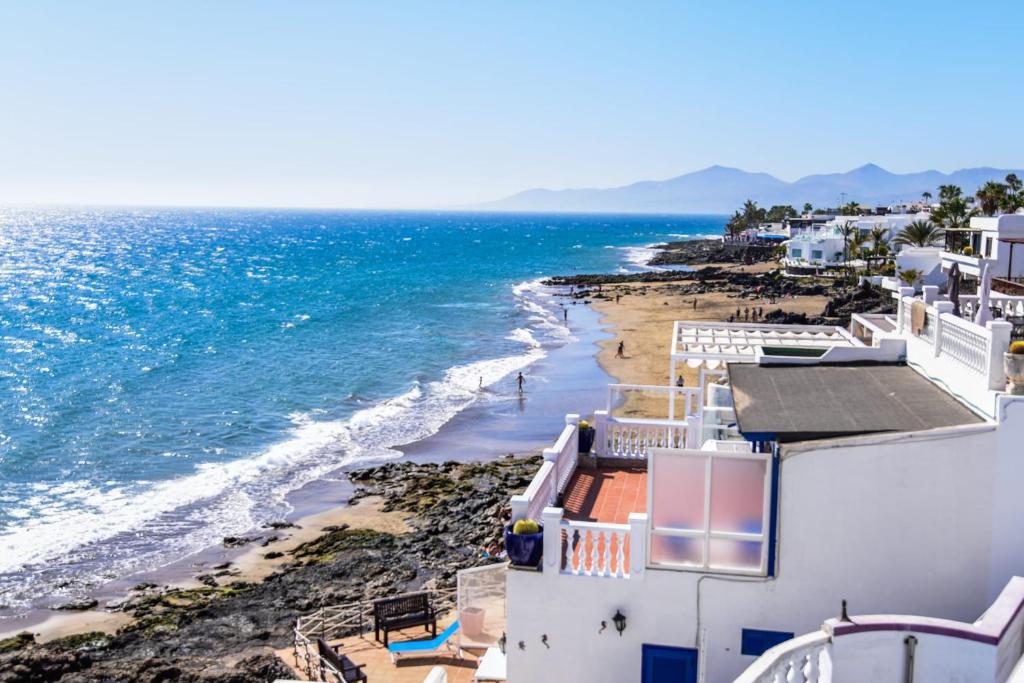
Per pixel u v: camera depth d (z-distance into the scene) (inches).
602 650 451.2
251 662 816.9
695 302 3695.9
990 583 414.9
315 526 1266.0
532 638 457.7
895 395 483.2
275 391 2148.1
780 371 545.6
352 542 1192.8
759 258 6274.6
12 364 2479.1
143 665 825.5
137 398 2054.6
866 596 425.7
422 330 3184.1
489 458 1619.1
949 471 413.1
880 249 4018.2
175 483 1445.6
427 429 1817.2
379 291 4630.9
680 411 1913.1
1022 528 410.0
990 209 3540.8
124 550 1167.6
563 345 2844.5
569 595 450.6
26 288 4694.9
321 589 1043.9
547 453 558.9
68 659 839.7
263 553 1163.3
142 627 947.3
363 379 2305.6
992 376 435.8
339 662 700.0
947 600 419.8
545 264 6707.7
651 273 5344.5
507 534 452.4
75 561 1128.8
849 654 332.8
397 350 2760.8
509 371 2410.2
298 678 777.6
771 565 433.1
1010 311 657.6
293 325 3312.0
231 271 5999.0
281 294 4483.3
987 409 434.3
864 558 423.8
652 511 442.3
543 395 2112.5
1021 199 3211.1
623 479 627.8
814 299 3700.8
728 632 437.4
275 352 2716.5
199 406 1983.3
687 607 440.5
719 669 440.8
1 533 1213.7
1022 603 348.2
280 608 993.5
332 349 2778.1
